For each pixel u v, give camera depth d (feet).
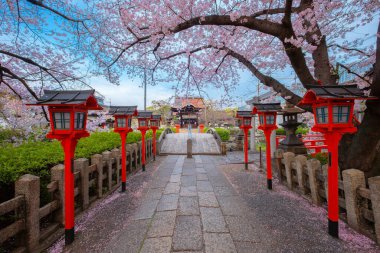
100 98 25.98
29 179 8.90
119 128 17.49
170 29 15.07
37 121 22.90
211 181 20.18
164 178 21.44
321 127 10.08
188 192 16.83
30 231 8.84
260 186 18.26
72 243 9.79
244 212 12.84
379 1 15.07
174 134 58.49
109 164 17.02
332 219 9.94
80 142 18.97
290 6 11.71
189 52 19.33
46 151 12.97
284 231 10.52
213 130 54.75
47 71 19.15
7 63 19.76
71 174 9.88
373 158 12.61
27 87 18.40
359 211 10.37
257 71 17.78
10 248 9.18
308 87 9.88
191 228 10.91
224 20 14.21
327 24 18.03
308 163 14.33
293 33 13.32
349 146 13.62
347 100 9.40
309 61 20.88
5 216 9.27
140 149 28.02
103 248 9.32
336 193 9.91
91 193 15.37
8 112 21.62
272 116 17.54
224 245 9.36
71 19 17.22
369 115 12.31
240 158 34.55
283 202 14.42
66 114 9.27
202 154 39.50
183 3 15.64
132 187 18.49
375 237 9.34
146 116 25.17
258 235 10.18
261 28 13.78
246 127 25.36
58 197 11.01
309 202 14.30
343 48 19.52
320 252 8.80
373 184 9.25
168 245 9.40
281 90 15.98
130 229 10.91
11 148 13.79
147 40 17.83
